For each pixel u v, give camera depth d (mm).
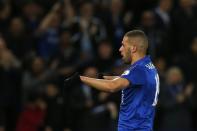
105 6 42156
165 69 40000
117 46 40156
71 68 38250
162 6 41656
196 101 38750
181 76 38750
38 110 37750
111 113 36344
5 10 41531
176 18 41656
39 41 40781
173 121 38156
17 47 40188
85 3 41312
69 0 41531
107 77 23938
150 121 22609
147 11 42094
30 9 42000
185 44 41312
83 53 39219
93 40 40188
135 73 22078
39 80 38375
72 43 40031
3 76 37719
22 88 38625
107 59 38219
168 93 38188
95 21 40906
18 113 38312
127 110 22469
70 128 37000
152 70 22562
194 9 42219
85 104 36719
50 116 37156
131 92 22297
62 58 39312
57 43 40469
